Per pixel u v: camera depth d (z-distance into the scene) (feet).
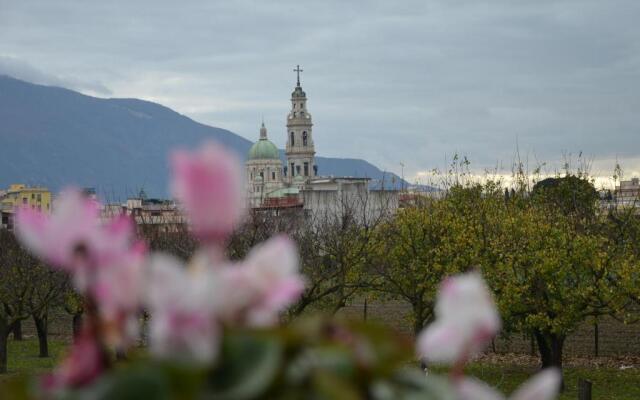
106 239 7.86
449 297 8.08
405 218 127.24
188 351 7.18
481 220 124.88
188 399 7.09
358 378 7.83
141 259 7.84
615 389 111.86
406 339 8.36
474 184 164.14
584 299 108.37
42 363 151.64
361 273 124.77
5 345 135.64
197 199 7.29
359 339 8.14
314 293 108.47
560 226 118.42
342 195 203.00
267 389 7.40
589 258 108.47
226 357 7.38
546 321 107.45
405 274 123.54
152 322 7.52
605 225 132.05
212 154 7.32
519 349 153.17
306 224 155.94
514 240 114.83
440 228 124.47
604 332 164.76
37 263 134.21
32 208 8.03
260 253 7.97
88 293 7.81
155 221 153.99
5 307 136.98
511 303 108.68
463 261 116.98
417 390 8.03
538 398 7.75
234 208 7.40
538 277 109.60
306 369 7.54
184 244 109.09
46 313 164.04
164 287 7.23
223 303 7.52
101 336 7.72
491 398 8.19
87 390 7.38
